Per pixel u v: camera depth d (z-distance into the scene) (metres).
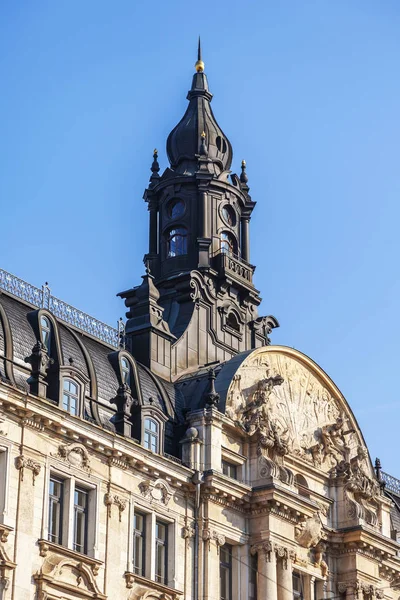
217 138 92.44
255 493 76.56
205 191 89.50
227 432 77.44
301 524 78.88
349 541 82.88
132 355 80.25
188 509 73.88
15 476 64.50
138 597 69.25
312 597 79.81
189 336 83.62
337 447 85.62
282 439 80.31
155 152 93.06
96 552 67.56
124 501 70.00
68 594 65.56
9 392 64.56
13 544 63.41
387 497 89.00
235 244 90.25
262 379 81.06
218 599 73.12
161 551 72.19
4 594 62.28
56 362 68.69
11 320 69.19
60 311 75.69
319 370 85.50
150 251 89.75
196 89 94.19
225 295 87.62
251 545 76.12
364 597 82.69
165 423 75.25
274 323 90.88
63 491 67.06
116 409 72.31
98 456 69.19
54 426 66.62
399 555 88.69
